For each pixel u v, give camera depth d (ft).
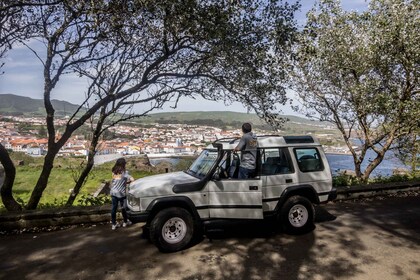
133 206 18.10
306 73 39.17
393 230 21.66
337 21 38.01
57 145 26.96
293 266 15.98
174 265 16.25
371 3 37.68
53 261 16.83
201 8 21.99
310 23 38.42
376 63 36.83
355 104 37.76
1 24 22.39
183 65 29.22
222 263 16.42
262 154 20.62
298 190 21.18
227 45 23.85
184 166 48.75
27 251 18.29
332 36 37.78
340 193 31.04
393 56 35.47
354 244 18.98
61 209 23.75
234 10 23.08
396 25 33.65
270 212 20.40
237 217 18.92
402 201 30.81
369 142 39.70
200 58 27.68
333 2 37.81
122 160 22.68
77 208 24.11
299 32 26.91
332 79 38.93
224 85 27.81
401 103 34.94
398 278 14.66
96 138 30.81
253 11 24.52
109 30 22.79
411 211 26.91
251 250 18.16
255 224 23.03
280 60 27.25
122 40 24.17
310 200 21.91
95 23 20.83
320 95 39.99
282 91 28.55
